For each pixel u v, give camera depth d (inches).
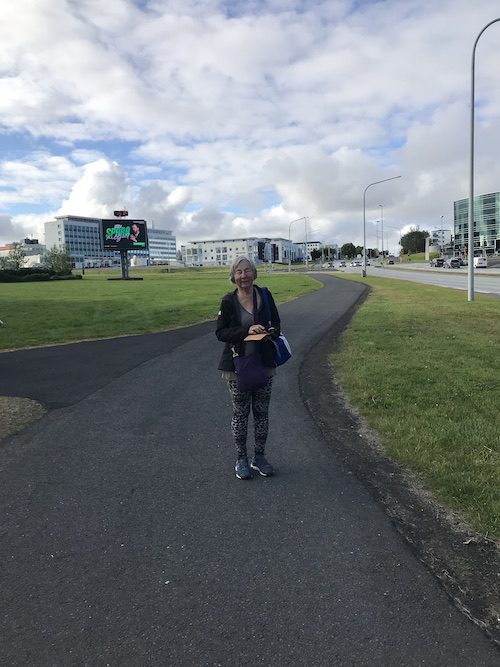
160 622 94.2
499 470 154.7
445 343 393.7
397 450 174.2
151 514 135.7
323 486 151.9
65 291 1435.8
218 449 183.6
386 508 137.7
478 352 354.6
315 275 2341.3
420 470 160.1
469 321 533.6
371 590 103.3
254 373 150.2
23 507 140.0
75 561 114.0
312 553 116.6
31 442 191.2
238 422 158.6
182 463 170.9
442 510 135.5
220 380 293.9
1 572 110.1
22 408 236.2
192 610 97.4
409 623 93.7
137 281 2335.1
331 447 183.9
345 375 293.0
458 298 844.6
